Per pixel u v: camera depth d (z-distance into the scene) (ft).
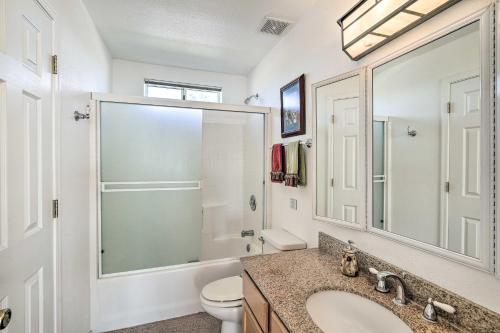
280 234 6.80
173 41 8.12
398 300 3.26
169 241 7.68
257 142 9.36
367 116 4.19
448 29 2.94
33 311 3.42
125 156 7.16
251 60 9.57
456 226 2.89
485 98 2.57
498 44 2.45
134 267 7.26
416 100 3.39
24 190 3.23
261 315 3.72
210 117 10.43
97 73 7.30
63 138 4.51
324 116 5.26
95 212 6.51
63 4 4.58
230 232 10.67
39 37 3.63
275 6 6.10
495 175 2.47
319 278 3.93
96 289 6.44
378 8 3.63
